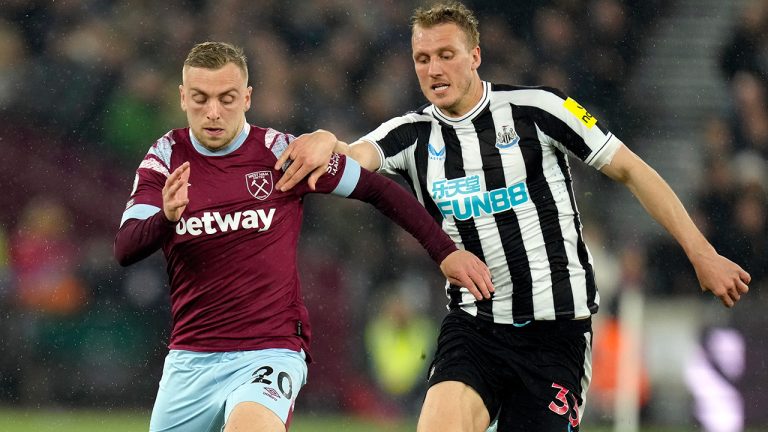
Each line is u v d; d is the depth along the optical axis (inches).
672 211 669.9
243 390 609.9
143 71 1846.7
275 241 638.5
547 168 688.4
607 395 1364.4
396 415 1542.8
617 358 1320.1
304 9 1924.2
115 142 1774.1
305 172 629.0
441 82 668.7
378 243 1672.0
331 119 1836.9
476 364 678.5
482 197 682.8
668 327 1366.9
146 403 1563.7
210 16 1910.7
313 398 1552.7
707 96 1979.6
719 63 2014.0
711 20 2058.3
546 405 673.0
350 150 673.6
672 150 1927.9
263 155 644.1
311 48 1898.4
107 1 1892.2
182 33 1889.8
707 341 1363.2
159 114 1807.3
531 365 678.5
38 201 1705.2
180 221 627.8
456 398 652.1
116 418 1465.3
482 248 687.1
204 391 636.1
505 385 687.7
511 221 681.6
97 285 1604.3
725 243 1706.4
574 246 692.1
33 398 1550.2
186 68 624.1
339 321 1593.3
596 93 1963.6
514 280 684.1
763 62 2015.3
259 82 1847.9
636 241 1701.5
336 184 647.1
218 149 638.5
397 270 1652.3
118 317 1587.1
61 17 1862.7
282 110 1831.9
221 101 622.2
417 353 1565.0
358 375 1565.0
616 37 2004.2
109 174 1752.0
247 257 633.0
